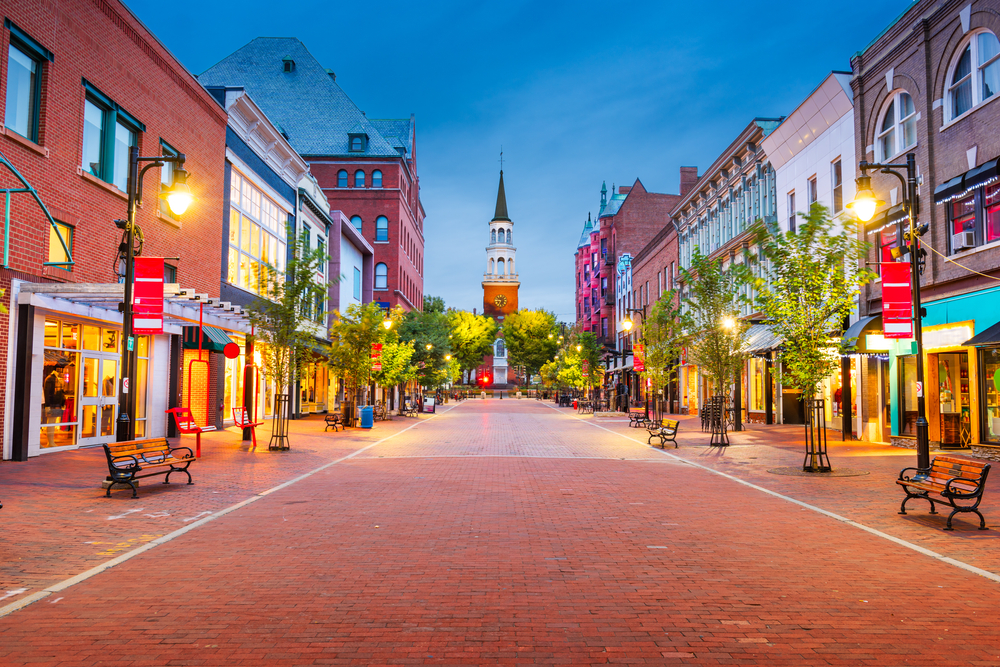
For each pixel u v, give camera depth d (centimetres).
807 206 2578
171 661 443
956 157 1719
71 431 1661
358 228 5603
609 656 454
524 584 614
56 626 504
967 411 1727
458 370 6656
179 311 1936
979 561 701
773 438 2298
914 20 1894
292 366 1880
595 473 1399
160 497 1061
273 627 504
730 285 2264
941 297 1773
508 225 13750
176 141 2122
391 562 687
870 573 655
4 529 826
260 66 5881
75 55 1633
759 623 516
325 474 1359
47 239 1544
